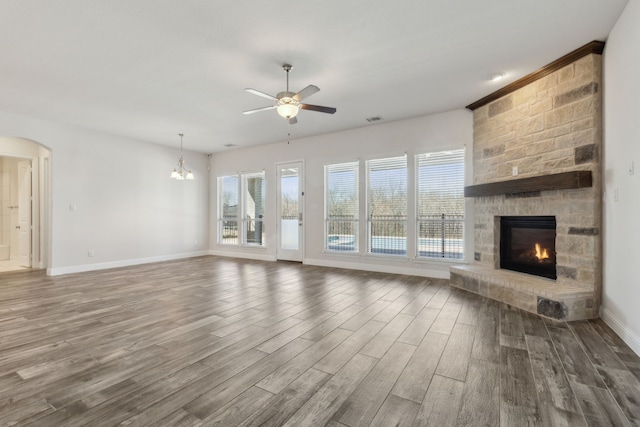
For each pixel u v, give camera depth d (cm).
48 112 499
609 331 283
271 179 723
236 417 168
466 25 275
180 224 765
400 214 554
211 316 331
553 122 351
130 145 668
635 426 160
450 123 497
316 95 431
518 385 197
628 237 258
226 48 310
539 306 327
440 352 244
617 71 276
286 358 236
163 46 306
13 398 185
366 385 198
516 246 421
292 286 464
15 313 341
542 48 314
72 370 218
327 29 280
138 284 480
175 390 194
